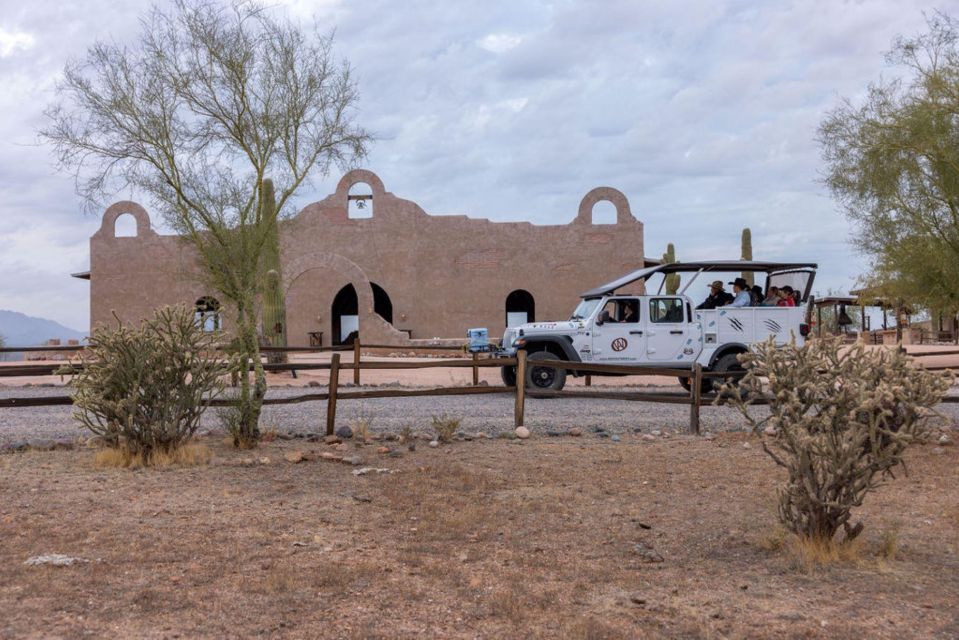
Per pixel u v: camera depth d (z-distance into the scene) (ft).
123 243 125.29
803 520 18.31
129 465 27.09
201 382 28.86
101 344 28.04
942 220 58.39
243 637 12.18
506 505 21.77
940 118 52.90
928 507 21.53
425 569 15.83
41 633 12.01
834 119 59.82
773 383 17.38
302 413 41.57
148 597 13.76
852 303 112.68
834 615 13.42
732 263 55.01
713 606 13.89
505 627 12.80
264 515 20.16
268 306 73.31
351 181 127.65
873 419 16.38
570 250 126.11
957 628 12.80
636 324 53.88
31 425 37.73
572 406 46.32
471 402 48.78
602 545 17.93
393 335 115.34
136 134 30.66
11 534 17.78
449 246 127.13
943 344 106.01
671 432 35.73
